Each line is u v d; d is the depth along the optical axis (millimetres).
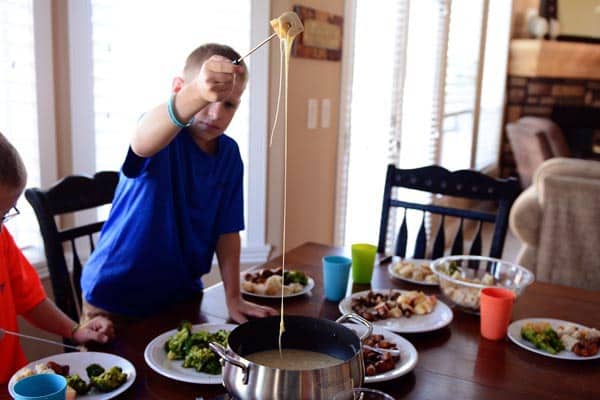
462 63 4832
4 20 1891
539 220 2822
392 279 1705
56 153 2100
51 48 2023
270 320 962
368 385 1062
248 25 2480
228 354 847
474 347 1251
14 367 1351
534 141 5289
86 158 2166
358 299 1461
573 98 6449
